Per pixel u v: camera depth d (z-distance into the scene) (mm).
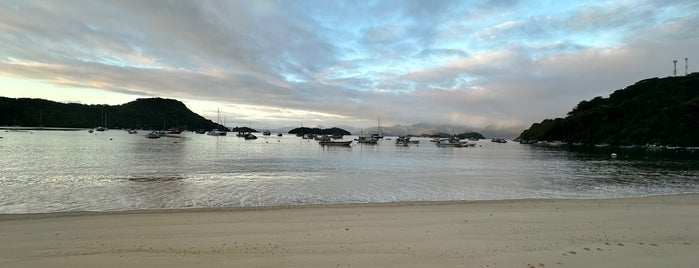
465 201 17094
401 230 11070
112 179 24828
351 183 24766
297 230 11023
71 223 11703
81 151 55312
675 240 10305
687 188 24469
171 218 12555
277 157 53906
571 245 9688
